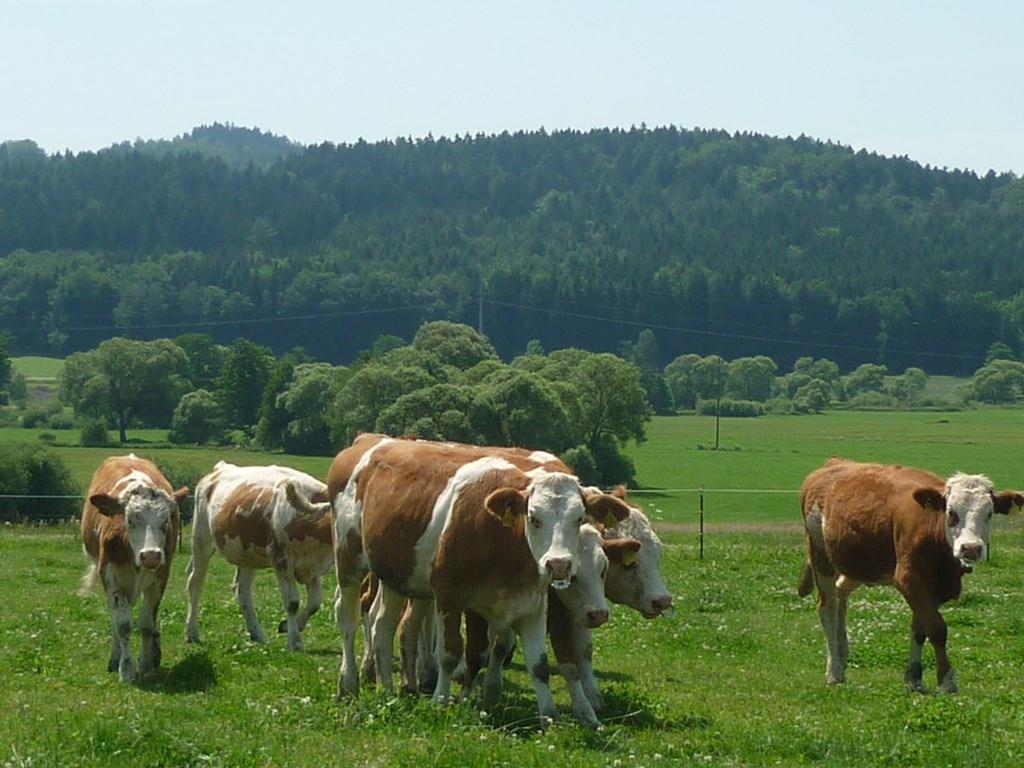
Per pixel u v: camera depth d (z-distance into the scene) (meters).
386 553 13.58
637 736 12.58
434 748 11.03
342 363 184.25
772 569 28.89
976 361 181.12
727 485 76.94
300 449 94.06
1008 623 20.81
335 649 18.50
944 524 15.26
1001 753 11.68
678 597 24.17
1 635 18.77
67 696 14.09
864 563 16.17
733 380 156.88
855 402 154.88
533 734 12.16
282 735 11.65
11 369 129.00
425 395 72.88
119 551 15.55
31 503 58.03
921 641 15.67
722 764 11.22
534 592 12.61
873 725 13.29
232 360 104.94
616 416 81.19
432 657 15.30
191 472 70.25
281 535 18.38
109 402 109.31
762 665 17.84
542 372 82.69
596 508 12.79
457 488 13.09
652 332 174.12
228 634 19.52
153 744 10.64
